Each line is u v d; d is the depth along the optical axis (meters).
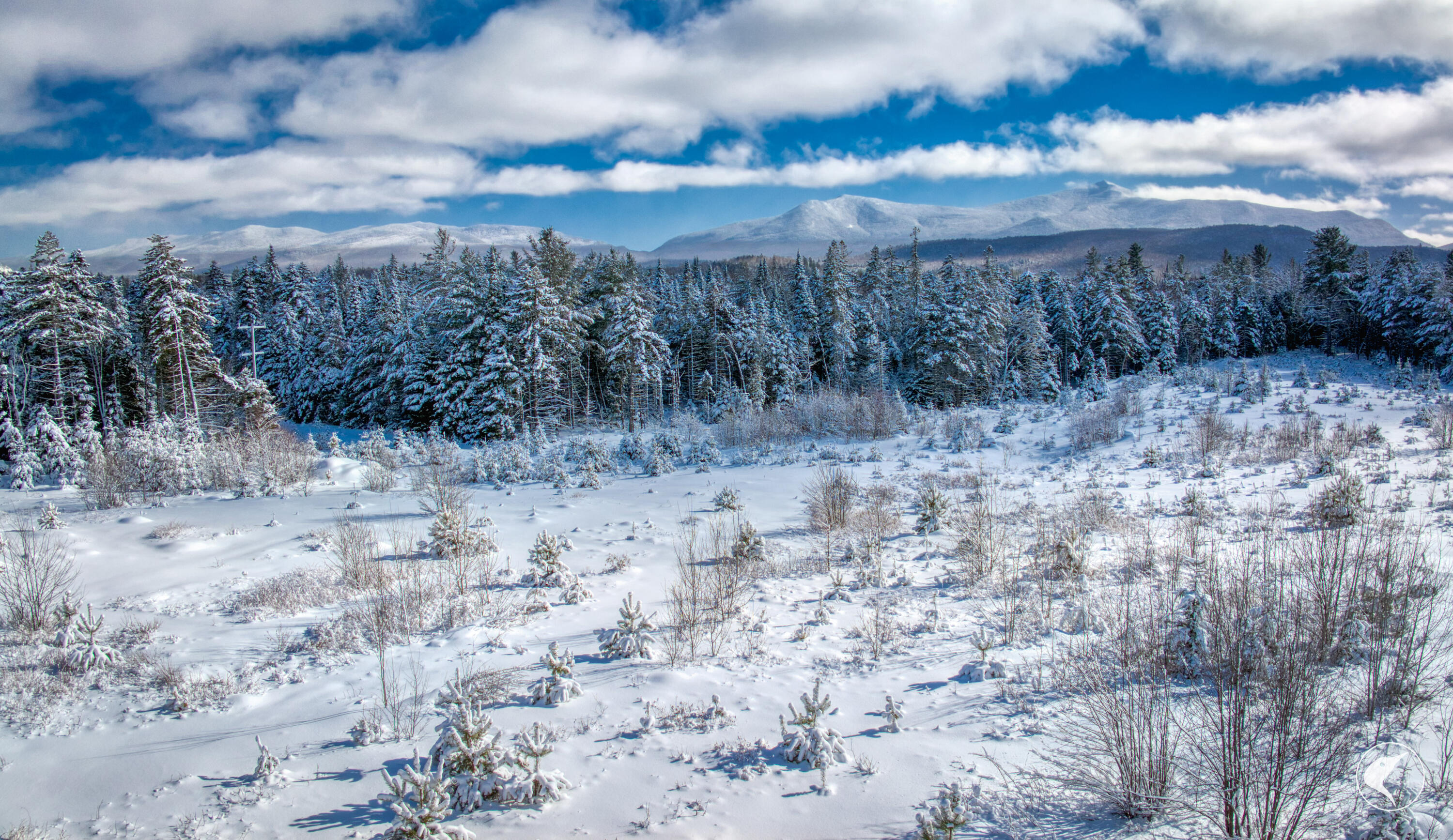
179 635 10.37
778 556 15.84
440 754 6.43
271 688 8.65
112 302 41.16
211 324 37.97
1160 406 34.81
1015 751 6.80
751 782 6.39
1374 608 7.95
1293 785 5.44
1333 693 6.69
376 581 13.02
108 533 16.22
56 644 9.66
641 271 81.56
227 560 14.54
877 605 12.04
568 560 15.35
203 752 7.13
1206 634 7.95
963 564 14.46
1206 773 5.76
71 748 7.23
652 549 16.33
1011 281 65.94
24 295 32.16
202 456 24.42
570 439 39.22
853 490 21.91
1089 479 23.62
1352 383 40.06
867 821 5.74
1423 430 25.42
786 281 77.19
